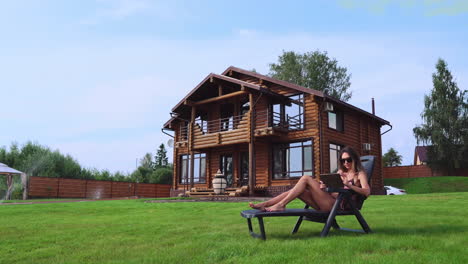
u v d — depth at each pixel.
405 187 28.48
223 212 8.44
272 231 4.82
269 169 18.52
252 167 17.14
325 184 4.36
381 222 5.44
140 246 4.06
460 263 2.77
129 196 28.94
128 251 3.78
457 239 3.73
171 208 10.41
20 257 3.68
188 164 21.17
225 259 3.25
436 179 28.88
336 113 18.86
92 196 27.19
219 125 20.77
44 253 3.85
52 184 25.52
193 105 20.05
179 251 3.63
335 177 4.14
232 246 3.65
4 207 11.87
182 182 23.03
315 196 4.25
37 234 5.29
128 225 6.20
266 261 3.02
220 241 4.16
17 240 4.73
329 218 4.04
